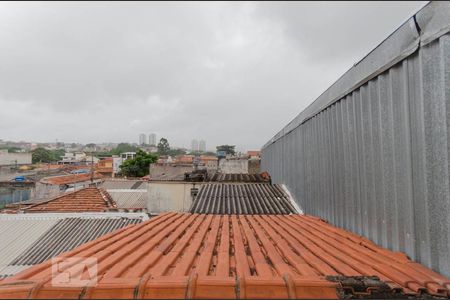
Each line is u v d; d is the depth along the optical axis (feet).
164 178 43.96
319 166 18.34
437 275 7.36
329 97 16.06
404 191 9.11
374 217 10.98
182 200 40.88
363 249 10.11
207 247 10.30
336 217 15.12
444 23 7.18
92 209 35.63
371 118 11.12
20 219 26.91
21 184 62.49
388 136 10.02
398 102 9.36
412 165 8.64
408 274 7.34
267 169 51.16
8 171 96.84
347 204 13.66
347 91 13.35
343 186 14.23
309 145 20.88
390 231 9.87
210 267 7.94
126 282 5.93
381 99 10.32
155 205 40.91
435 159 7.73
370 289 6.15
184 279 6.06
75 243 23.09
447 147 7.27
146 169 118.42
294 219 17.31
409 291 6.41
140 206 44.52
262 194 26.84
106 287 5.74
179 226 14.47
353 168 13.00
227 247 10.30
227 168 84.64
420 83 8.14
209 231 13.66
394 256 8.96
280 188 30.37
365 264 8.41
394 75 9.50
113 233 12.41
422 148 8.20
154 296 5.51
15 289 5.75
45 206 36.09
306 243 10.87
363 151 11.87
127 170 117.39
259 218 17.67
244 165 84.53
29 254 21.20
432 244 7.83
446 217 7.35
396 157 9.45
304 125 22.44
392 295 6.17
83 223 26.76
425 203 8.09
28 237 23.84
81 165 154.61
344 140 14.05
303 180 22.57
